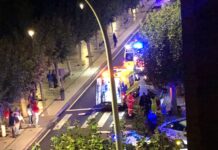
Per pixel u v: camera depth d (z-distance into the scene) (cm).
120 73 3547
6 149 2919
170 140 1274
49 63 3988
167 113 2969
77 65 4931
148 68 3053
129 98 2916
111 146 1286
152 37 2997
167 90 3222
